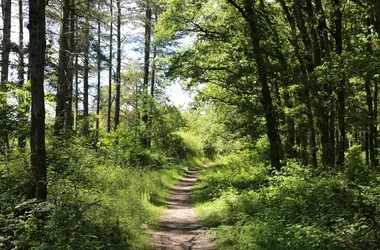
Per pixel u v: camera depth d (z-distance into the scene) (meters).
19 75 21.80
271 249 7.56
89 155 15.27
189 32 18.45
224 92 21.31
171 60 18.72
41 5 8.44
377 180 11.80
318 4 16.92
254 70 18.00
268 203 11.43
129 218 10.41
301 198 10.64
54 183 10.29
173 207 16.00
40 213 7.98
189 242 9.84
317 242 7.02
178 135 42.91
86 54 18.55
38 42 8.43
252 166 24.59
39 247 6.51
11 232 7.53
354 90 19.92
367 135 25.09
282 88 18.64
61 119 15.62
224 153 49.62
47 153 12.12
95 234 8.27
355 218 8.19
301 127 20.80
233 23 17.80
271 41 17.41
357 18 16.91
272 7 18.50
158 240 9.94
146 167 23.52
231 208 12.17
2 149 11.66
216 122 24.98
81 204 8.34
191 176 32.03
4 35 22.36
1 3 24.44
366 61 13.77
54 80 20.84
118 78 30.22
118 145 24.08
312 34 16.55
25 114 12.25
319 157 23.64
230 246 8.78
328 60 14.93
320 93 16.08
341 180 11.75
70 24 20.41
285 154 22.03
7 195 8.30
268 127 17.52
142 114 33.81
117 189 13.61
